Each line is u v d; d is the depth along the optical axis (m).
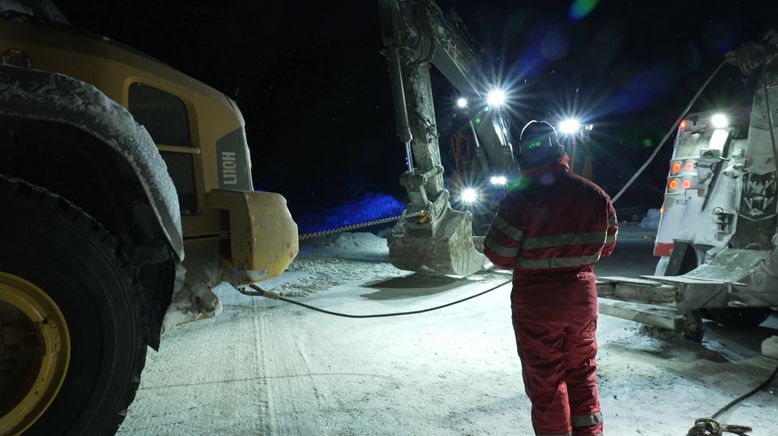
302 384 4.04
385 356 4.70
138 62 2.87
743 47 4.96
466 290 7.50
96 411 2.33
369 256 11.62
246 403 3.69
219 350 4.87
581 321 2.71
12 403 2.15
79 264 2.28
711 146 5.50
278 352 4.81
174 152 2.99
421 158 7.78
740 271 4.82
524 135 2.91
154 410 3.57
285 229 3.20
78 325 2.28
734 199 5.33
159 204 2.47
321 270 9.59
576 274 2.74
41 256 2.20
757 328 5.64
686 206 5.70
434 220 7.67
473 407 3.63
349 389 3.95
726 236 5.34
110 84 2.72
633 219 19.50
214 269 3.07
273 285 8.16
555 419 2.67
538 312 2.72
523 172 2.90
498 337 5.27
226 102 3.28
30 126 2.29
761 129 4.99
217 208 3.06
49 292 2.21
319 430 3.29
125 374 2.45
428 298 7.09
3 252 2.11
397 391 3.91
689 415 3.44
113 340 2.38
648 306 5.23
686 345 4.89
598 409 2.79
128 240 2.77
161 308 2.81
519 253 2.79
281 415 3.50
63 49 2.60
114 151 2.33
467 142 13.39
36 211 2.20
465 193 12.33
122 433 3.24
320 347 4.96
